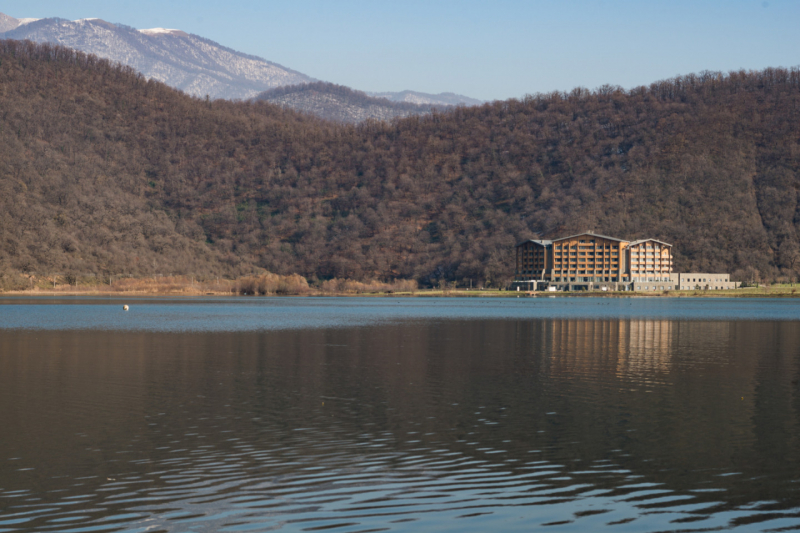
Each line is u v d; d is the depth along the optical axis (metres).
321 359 58.31
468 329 97.12
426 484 23.36
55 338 78.19
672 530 19.59
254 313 141.12
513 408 36.53
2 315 126.25
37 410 35.41
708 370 52.28
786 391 42.34
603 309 175.00
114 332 87.31
